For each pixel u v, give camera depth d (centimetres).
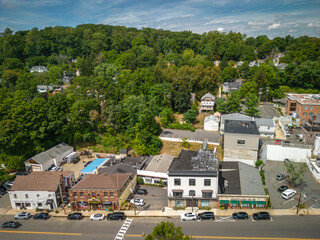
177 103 11238
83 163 7712
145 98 10400
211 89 12769
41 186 5691
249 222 4934
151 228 4888
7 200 6159
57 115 8050
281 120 10088
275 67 16288
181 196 5450
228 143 7262
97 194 5509
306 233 4562
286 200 5625
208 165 5512
